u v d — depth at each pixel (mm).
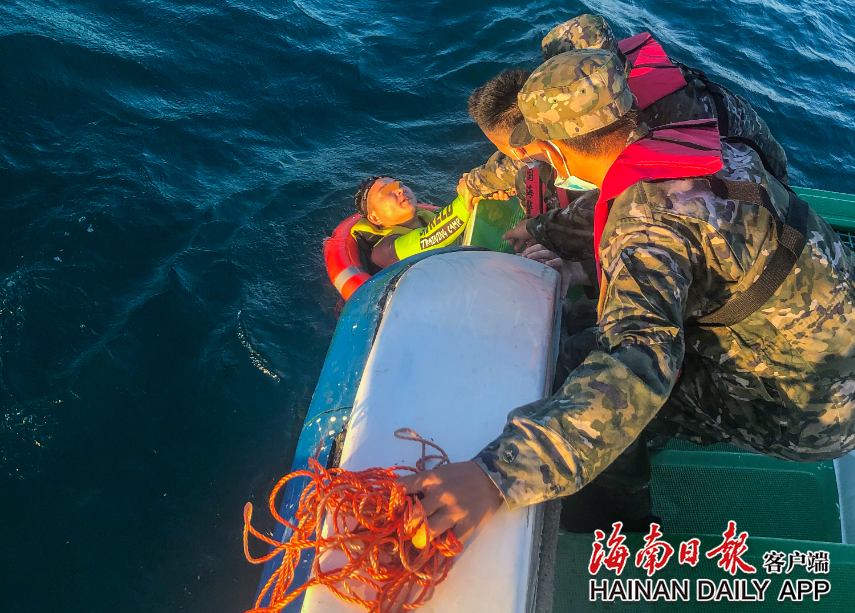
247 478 3242
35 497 3029
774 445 1705
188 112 5109
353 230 4410
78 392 3391
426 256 1945
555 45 2344
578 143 1461
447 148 5199
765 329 1536
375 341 1624
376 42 6016
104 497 3076
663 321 1247
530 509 1347
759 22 7043
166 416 3408
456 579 1255
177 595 2826
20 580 2781
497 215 3061
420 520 1157
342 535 1146
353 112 5395
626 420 1186
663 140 1461
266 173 4832
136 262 4051
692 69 1945
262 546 3012
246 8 6117
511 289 1761
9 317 3613
